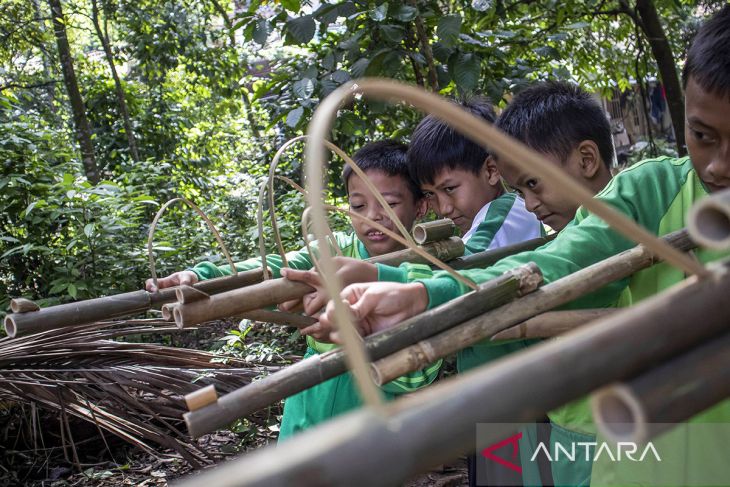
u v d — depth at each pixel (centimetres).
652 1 466
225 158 986
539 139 169
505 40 397
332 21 305
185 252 541
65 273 446
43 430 338
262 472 44
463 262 152
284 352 367
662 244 61
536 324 118
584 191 61
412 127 382
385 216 223
